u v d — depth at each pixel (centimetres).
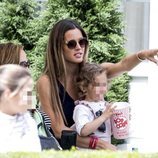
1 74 617
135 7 1811
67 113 825
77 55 829
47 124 759
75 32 828
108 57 1630
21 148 612
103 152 498
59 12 1650
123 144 1266
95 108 810
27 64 815
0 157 488
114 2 1672
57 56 825
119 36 1672
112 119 819
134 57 875
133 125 1582
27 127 635
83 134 781
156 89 1606
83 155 483
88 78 817
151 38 1664
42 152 498
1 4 1781
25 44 1759
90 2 1647
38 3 1803
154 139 1552
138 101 1617
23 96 619
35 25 1727
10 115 622
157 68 1600
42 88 816
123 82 1608
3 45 803
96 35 1639
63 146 750
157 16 1653
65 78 828
